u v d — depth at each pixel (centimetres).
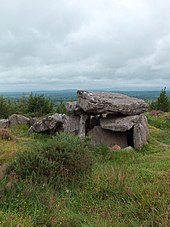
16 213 360
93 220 360
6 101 1806
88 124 850
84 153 504
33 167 462
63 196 425
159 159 619
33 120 1168
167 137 977
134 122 785
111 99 813
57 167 466
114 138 796
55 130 965
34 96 1722
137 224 352
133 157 671
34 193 407
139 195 406
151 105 1845
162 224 334
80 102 830
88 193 433
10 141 827
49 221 344
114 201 409
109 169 510
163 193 400
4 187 411
